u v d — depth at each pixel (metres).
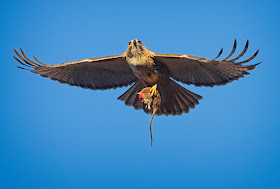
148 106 11.91
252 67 11.88
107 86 14.31
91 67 13.63
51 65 13.23
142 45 12.66
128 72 13.86
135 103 14.11
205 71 12.56
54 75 13.97
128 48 12.70
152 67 12.78
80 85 14.30
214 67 12.25
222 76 12.52
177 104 13.77
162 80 13.22
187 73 12.86
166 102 13.79
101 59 13.10
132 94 14.17
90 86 14.32
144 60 12.66
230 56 11.52
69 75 14.02
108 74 13.97
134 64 12.77
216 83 12.73
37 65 13.28
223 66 12.10
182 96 13.67
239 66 11.95
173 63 12.61
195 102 13.65
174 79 13.20
